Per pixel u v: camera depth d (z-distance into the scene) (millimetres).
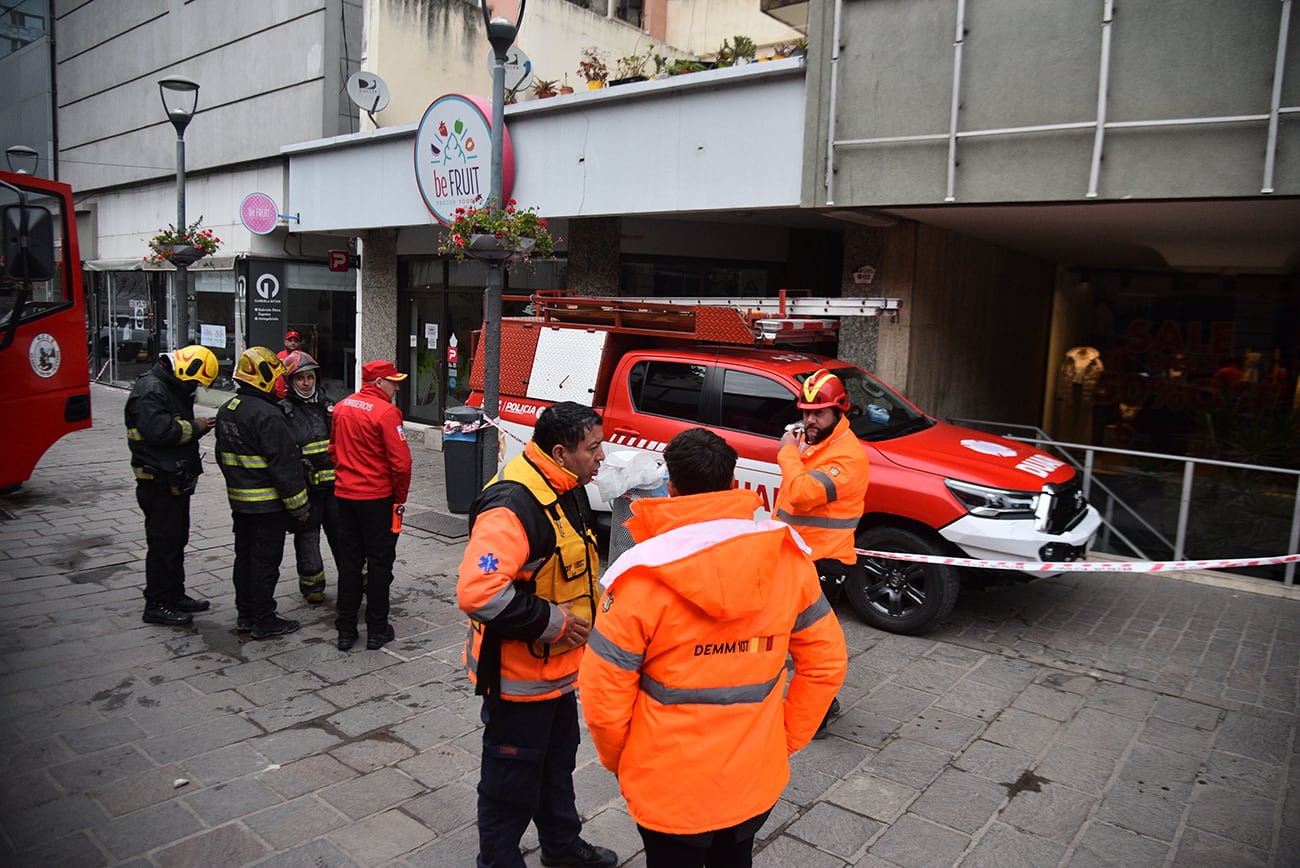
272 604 5449
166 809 3588
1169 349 13328
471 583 2586
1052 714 4719
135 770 3879
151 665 5012
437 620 5844
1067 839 3586
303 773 3898
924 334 8633
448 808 3658
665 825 2244
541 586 2842
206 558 7059
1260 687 5105
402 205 11234
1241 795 3953
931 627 5727
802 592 2398
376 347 13266
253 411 5141
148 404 5297
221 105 14695
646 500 2320
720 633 2238
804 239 11961
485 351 7371
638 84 8391
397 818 3574
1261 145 5680
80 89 19125
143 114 17000
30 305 7938
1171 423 13375
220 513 8508
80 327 8359
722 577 2145
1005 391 11570
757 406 6289
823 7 7277
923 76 6848
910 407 6961
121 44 17438
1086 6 6133
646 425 6691
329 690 4746
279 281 14117
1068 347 14000
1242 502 7066
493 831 2857
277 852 3326
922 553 5715
